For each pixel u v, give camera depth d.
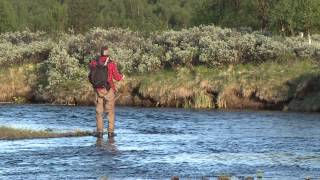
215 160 22.83
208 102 50.50
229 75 51.69
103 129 33.69
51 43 65.75
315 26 65.94
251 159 23.02
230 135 30.81
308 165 21.61
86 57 60.06
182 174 19.98
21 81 61.59
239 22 77.81
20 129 32.06
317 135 30.52
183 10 164.25
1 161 22.59
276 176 19.52
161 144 27.41
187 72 54.34
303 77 48.00
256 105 49.06
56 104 56.25
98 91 30.47
